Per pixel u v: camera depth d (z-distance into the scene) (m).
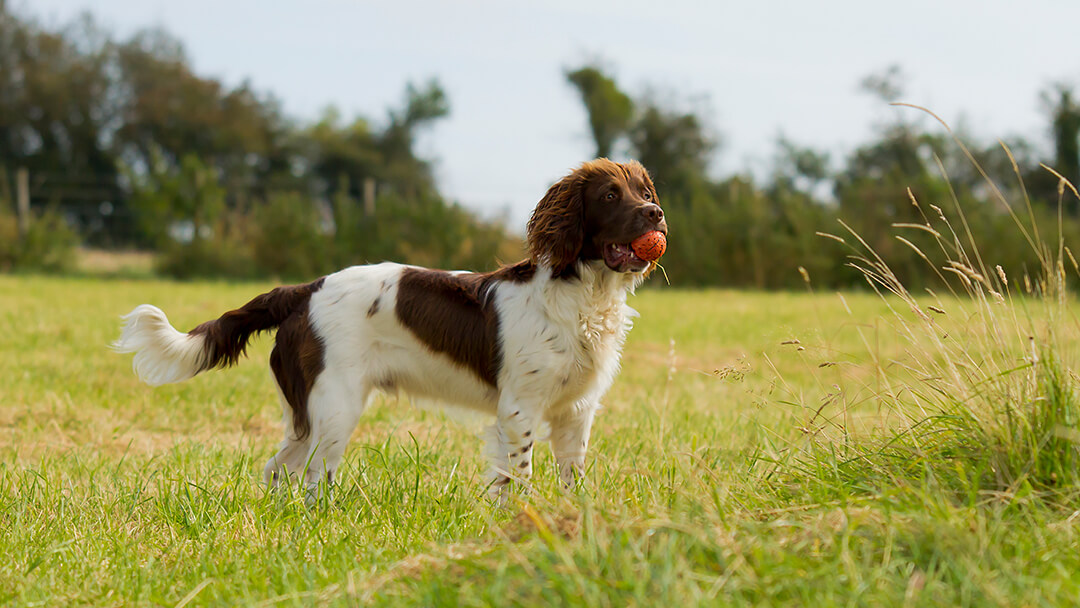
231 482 4.23
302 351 4.39
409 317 4.37
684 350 10.55
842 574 2.48
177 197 25.06
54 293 17.14
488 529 3.19
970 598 2.34
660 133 36.72
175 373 4.53
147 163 43.25
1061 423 3.07
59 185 36.09
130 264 29.70
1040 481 3.02
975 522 2.71
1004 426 3.17
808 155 33.75
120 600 2.96
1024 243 22.92
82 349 9.38
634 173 4.33
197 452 5.20
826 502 3.02
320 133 45.22
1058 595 2.35
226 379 7.81
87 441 5.75
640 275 4.32
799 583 2.42
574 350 4.20
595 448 4.96
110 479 4.58
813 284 24.67
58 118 41.72
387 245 25.06
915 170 32.34
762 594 2.41
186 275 24.88
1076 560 2.54
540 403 4.23
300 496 3.98
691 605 2.29
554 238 4.17
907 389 3.85
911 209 24.17
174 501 4.00
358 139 46.22
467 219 25.62
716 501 2.88
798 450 3.79
